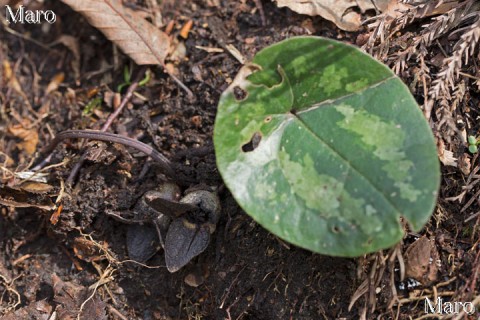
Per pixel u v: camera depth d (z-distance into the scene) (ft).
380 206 0.78
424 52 0.90
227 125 0.81
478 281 0.84
